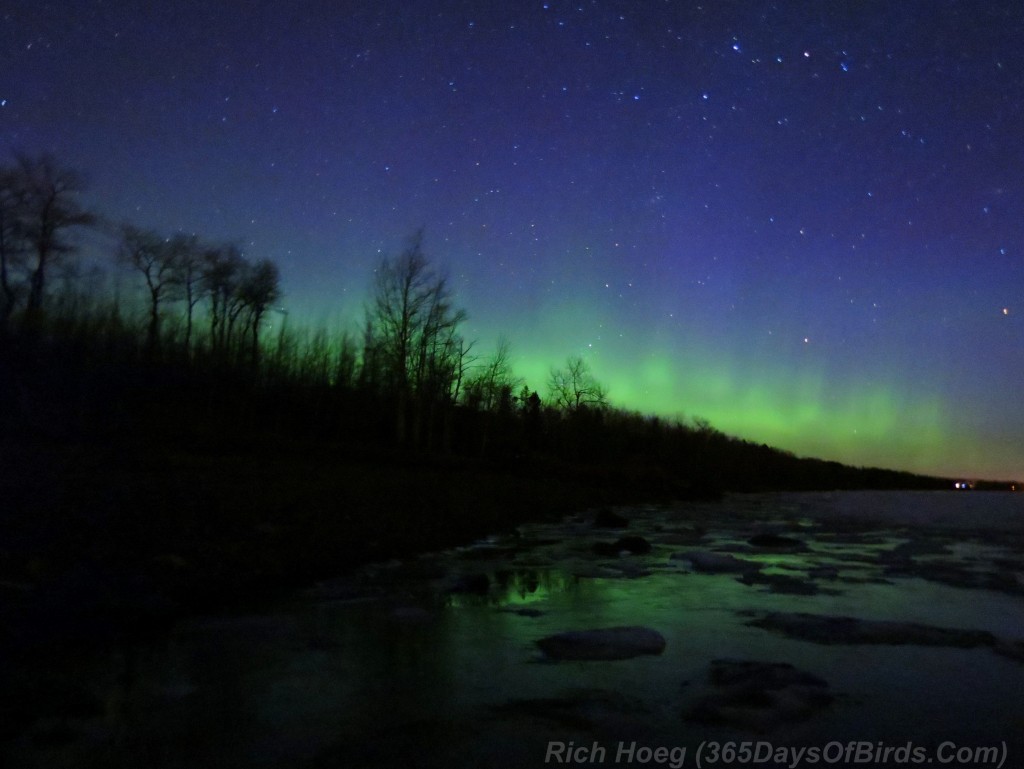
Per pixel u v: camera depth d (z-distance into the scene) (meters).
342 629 8.80
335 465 28.77
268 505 15.83
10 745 5.24
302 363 50.59
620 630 8.65
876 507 42.12
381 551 15.00
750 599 11.17
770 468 83.44
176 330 45.78
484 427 49.41
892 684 6.84
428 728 5.64
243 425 40.75
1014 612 10.38
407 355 46.28
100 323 38.31
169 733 5.49
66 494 13.84
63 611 8.35
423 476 29.33
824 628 8.95
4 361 32.16
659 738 5.50
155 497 14.57
